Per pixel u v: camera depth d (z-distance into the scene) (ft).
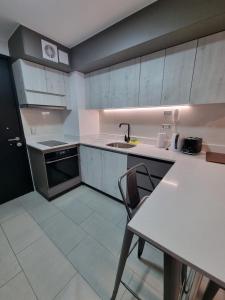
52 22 5.65
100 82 7.94
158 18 4.73
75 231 5.59
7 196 7.66
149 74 6.12
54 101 8.09
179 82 5.46
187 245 1.77
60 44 7.30
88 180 8.71
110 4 4.80
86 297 3.55
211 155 5.64
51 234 5.44
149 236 1.92
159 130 7.44
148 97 6.34
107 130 9.64
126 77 6.84
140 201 4.12
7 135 7.41
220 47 4.55
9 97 7.29
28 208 6.99
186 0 4.18
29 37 6.04
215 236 1.91
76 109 8.75
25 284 3.83
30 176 8.48
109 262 4.42
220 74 4.68
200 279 3.21
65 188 8.30
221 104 5.69
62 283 3.85
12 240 5.17
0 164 7.32
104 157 7.50
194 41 4.92
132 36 5.40
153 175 5.91
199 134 6.33
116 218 6.31
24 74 6.64
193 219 2.23
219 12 3.81
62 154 7.75
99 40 6.40
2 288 3.76
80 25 5.87
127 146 8.30
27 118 8.05
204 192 3.04
